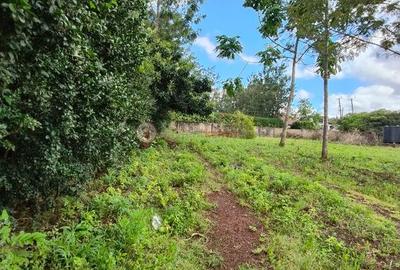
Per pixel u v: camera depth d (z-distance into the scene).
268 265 5.94
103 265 4.57
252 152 15.02
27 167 4.93
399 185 11.75
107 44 6.64
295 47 17.86
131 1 7.24
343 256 6.30
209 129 25.50
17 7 3.13
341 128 39.47
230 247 6.33
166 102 14.53
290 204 8.30
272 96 46.22
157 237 5.79
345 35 10.90
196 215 7.03
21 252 4.06
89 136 5.99
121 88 7.03
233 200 8.43
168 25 21.19
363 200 9.86
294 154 15.45
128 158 9.36
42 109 4.64
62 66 4.62
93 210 5.93
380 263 6.43
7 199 4.97
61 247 4.54
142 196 7.19
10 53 3.41
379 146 26.23
